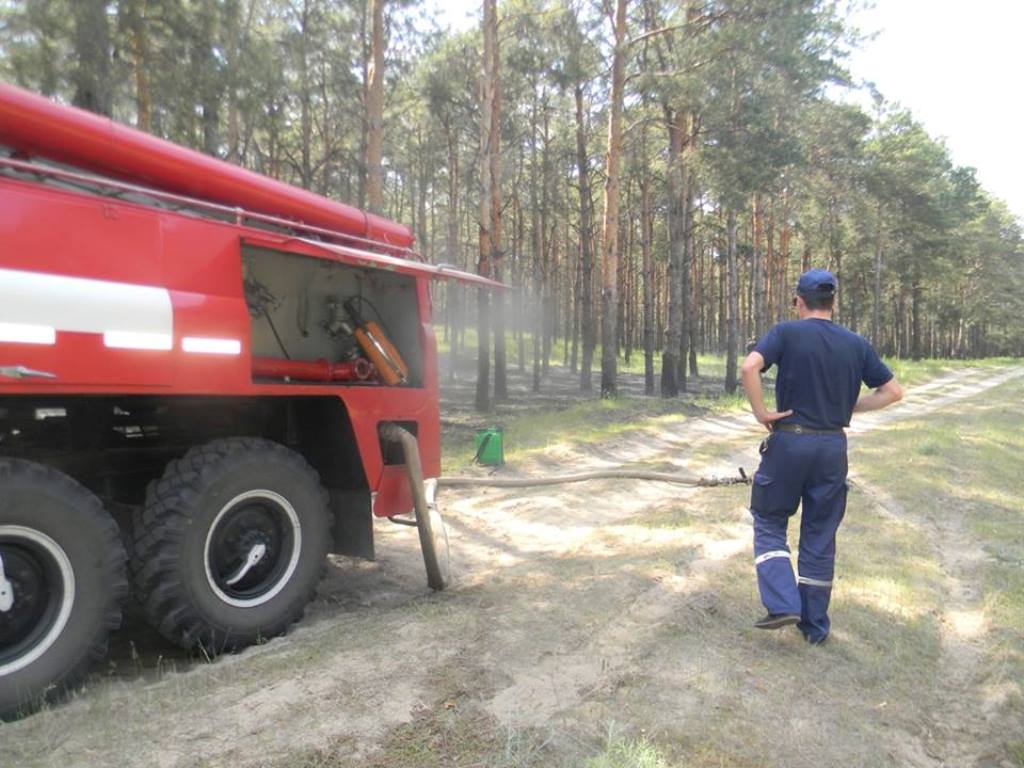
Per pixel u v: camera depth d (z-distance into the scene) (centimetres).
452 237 3284
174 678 383
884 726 339
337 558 640
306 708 333
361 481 529
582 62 2205
